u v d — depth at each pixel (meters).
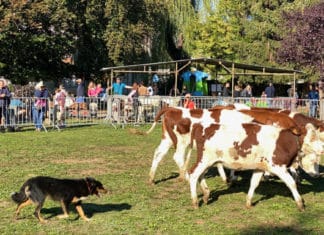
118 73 32.06
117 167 12.98
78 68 33.25
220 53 37.19
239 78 36.75
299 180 11.63
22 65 30.58
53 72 32.66
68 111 22.52
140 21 30.92
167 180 11.57
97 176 11.82
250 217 8.80
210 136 9.14
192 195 9.30
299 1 37.50
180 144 11.23
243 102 24.44
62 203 8.20
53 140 17.48
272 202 9.82
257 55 38.16
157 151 11.32
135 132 11.93
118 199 9.77
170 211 9.05
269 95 27.02
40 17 28.34
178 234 7.80
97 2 30.02
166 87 35.44
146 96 23.55
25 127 21.61
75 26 31.14
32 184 8.09
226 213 9.03
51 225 8.09
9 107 19.98
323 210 9.26
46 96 20.86
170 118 11.21
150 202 9.62
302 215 8.91
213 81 35.03
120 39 29.91
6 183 10.80
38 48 30.08
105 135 19.17
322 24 29.42
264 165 9.11
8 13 26.02
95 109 23.00
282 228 8.19
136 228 8.02
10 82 30.52
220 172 11.36
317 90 31.39
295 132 9.85
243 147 9.02
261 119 11.34
